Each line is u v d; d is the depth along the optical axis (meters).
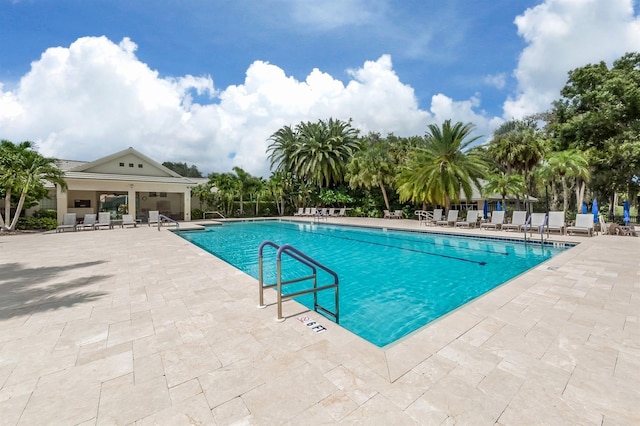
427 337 3.03
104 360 2.69
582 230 10.99
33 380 2.39
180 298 4.41
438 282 6.52
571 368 2.46
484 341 2.94
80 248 9.34
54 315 3.79
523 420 1.88
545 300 4.10
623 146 16.56
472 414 1.94
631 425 1.83
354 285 6.34
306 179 32.56
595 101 19.33
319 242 12.67
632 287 4.68
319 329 3.29
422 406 2.02
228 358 2.69
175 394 2.19
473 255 9.39
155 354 2.78
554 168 18.30
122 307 4.06
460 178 17.42
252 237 14.57
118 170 21.75
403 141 30.19
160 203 27.27
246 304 4.12
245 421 1.91
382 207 26.50
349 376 2.38
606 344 2.87
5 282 5.39
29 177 14.52
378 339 3.95
